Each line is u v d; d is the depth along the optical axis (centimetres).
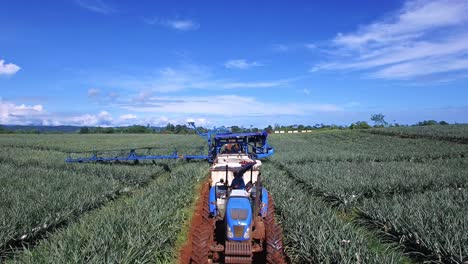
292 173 1766
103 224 800
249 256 625
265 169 1912
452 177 1432
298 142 4812
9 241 781
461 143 3312
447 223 798
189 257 795
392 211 947
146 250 712
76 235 750
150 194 1196
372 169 1741
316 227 803
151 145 4091
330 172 1628
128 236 716
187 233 950
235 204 649
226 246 629
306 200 1141
